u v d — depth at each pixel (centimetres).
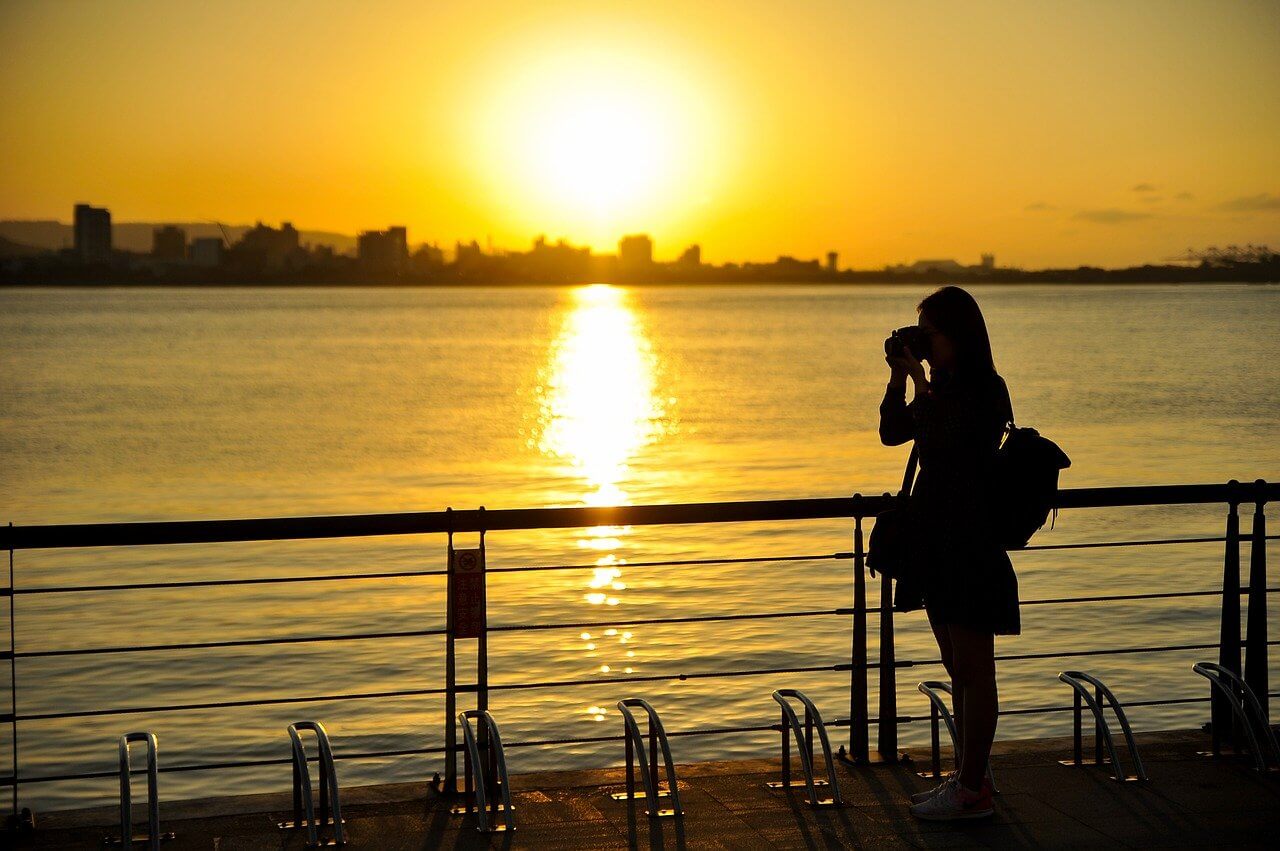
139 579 1762
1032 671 1159
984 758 436
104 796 924
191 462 3528
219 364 8331
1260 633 513
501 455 3669
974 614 425
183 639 1395
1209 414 4497
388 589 1677
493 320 18425
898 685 1116
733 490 2861
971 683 435
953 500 427
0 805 902
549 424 4609
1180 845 421
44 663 1266
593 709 1080
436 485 3050
